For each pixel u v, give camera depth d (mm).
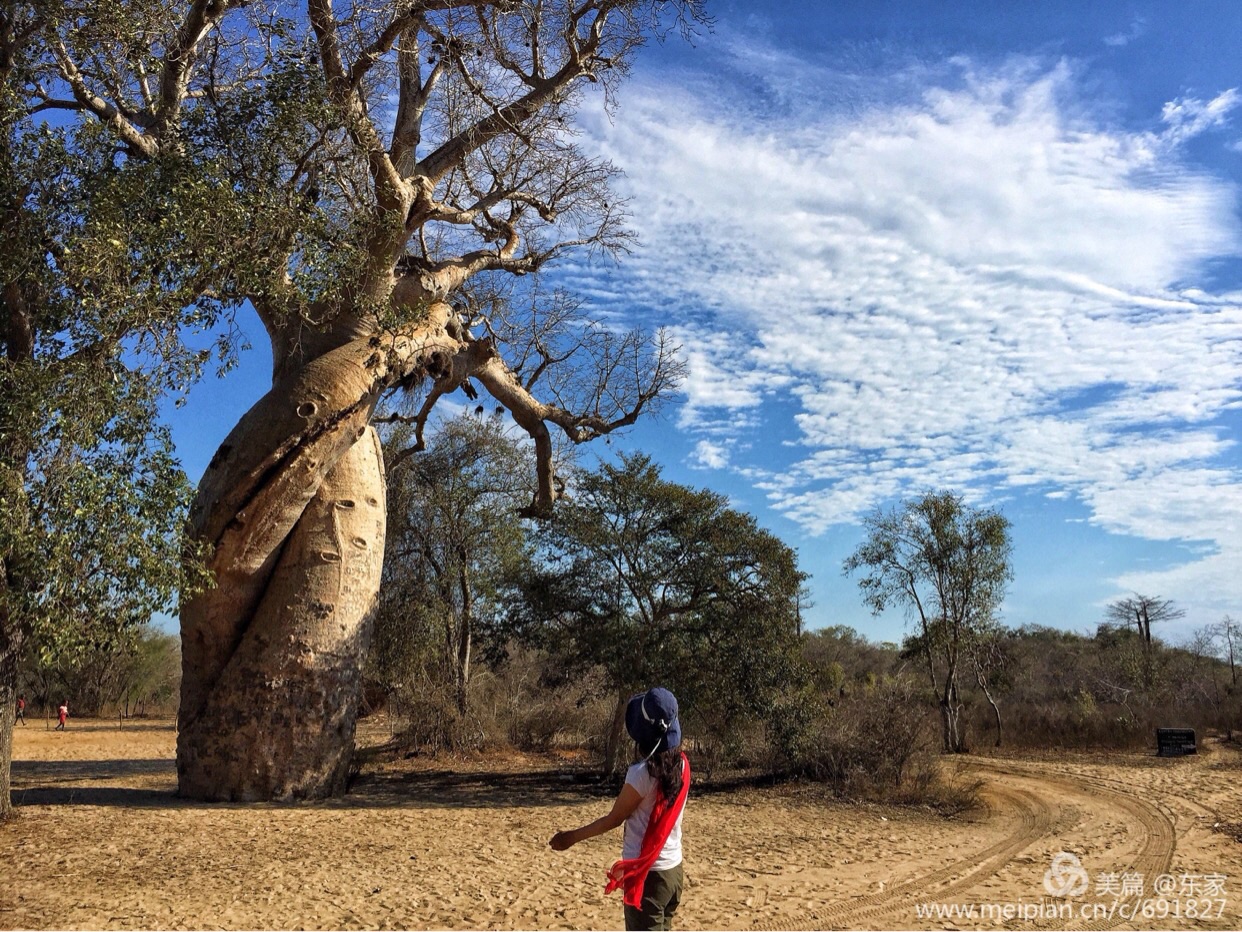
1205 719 25922
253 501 12297
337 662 13172
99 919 6812
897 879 8547
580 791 15281
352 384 12805
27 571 7961
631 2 13703
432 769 18703
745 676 15469
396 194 12781
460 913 7195
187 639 12992
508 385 16953
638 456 16359
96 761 21297
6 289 9094
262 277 9711
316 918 7012
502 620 17375
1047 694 31078
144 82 10812
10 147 8836
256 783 12578
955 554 23078
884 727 15016
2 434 7926
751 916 7219
